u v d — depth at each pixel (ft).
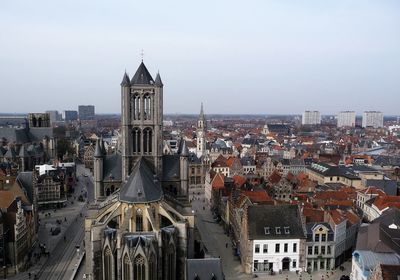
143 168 355.77
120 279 294.46
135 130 399.03
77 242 443.32
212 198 574.56
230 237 458.50
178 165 418.92
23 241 378.53
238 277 354.13
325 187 609.83
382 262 279.28
